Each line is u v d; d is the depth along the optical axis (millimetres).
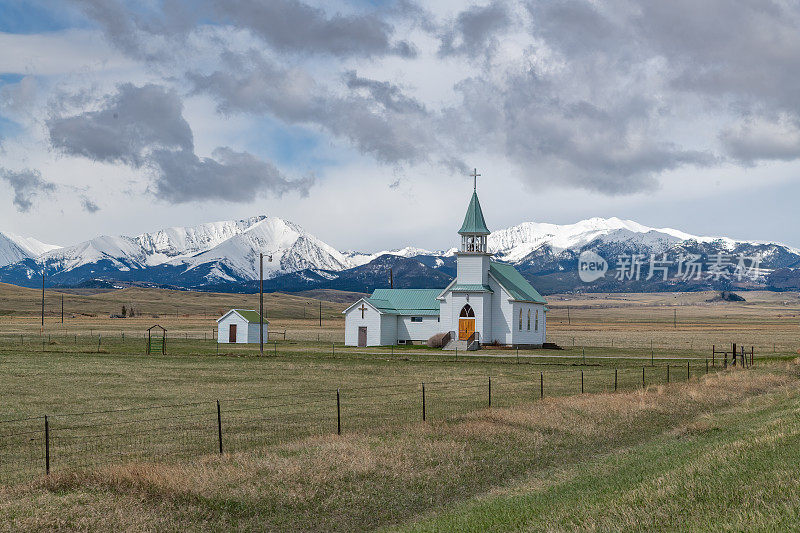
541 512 17594
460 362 70812
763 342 123625
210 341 107875
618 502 17062
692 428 30531
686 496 16703
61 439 27938
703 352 90938
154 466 21719
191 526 17969
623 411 34844
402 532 17328
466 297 97750
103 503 18625
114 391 43469
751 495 15680
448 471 23375
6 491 19641
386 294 106188
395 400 40219
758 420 30469
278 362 67188
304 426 31094
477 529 16984
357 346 99562
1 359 65062
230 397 41281
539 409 34062
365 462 23312
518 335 99562
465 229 99062
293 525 18516
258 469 22250
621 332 171875
